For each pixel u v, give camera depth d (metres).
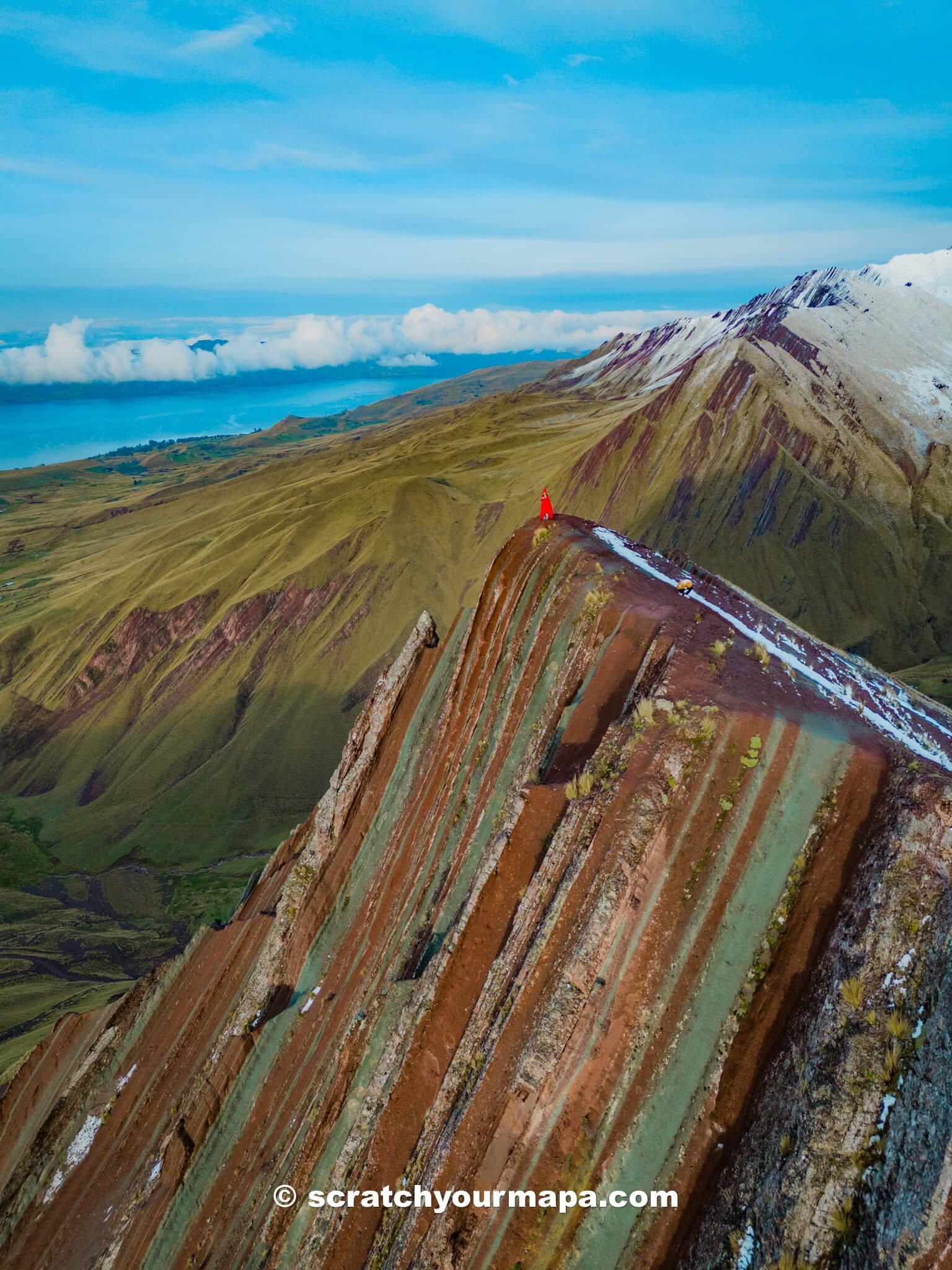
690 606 20.78
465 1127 13.49
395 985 18.30
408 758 26.88
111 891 117.56
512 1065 13.37
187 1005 30.95
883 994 10.91
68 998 72.94
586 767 16.02
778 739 14.77
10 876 126.00
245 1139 21.95
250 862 121.38
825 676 21.38
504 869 16.38
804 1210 9.77
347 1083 18.08
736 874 13.59
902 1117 9.66
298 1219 17.08
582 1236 11.71
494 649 24.80
